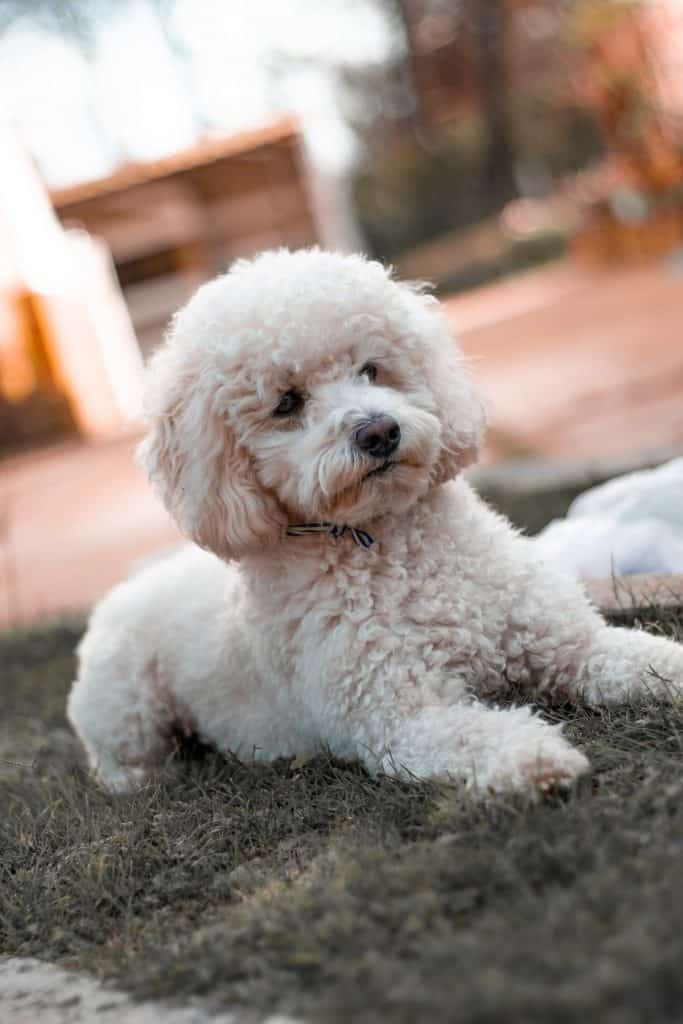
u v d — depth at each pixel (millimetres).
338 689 868
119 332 4336
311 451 871
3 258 4035
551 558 947
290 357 890
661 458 1551
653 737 796
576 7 5281
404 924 668
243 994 662
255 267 946
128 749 1063
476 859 697
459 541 892
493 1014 587
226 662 988
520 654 889
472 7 7199
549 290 4613
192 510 921
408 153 7539
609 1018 571
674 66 4652
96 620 1106
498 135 7273
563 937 624
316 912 705
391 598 869
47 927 796
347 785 855
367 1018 611
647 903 630
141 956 727
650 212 4555
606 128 4766
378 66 8078
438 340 948
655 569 1056
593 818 711
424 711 843
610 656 871
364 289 911
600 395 2301
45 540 2490
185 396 920
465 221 7316
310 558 890
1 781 1081
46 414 4047
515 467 1825
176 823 875
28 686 1397
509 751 775
